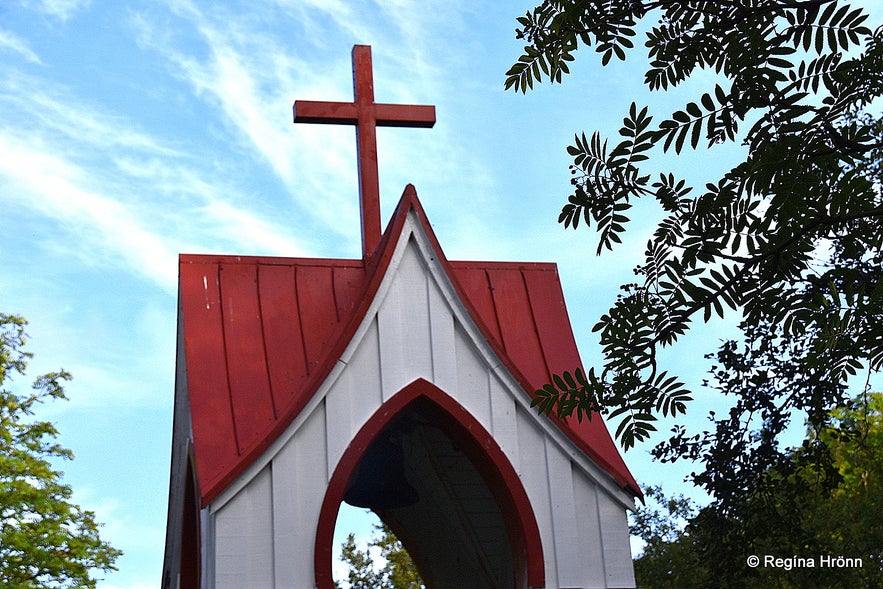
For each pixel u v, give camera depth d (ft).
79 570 84.12
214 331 42.04
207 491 36.86
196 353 41.16
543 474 39.99
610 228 29.48
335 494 37.99
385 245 41.29
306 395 38.73
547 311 45.32
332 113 46.93
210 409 39.50
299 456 38.37
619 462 40.75
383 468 43.80
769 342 54.19
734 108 26.66
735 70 27.02
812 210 26.40
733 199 27.35
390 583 98.89
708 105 26.78
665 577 95.45
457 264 46.19
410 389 39.75
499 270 46.42
